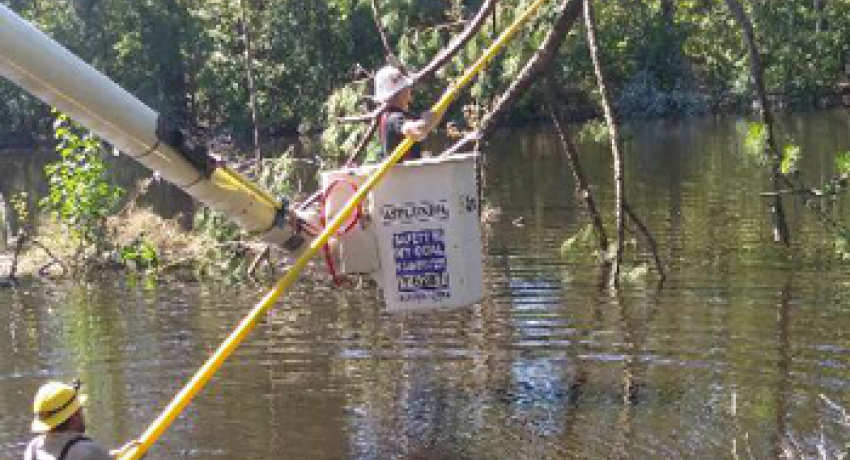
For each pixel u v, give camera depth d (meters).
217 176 5.71
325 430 9.00
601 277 14.14
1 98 46.09
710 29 45.97
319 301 13.61
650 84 45.28
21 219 19.77
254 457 8.48
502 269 14.92
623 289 13.38
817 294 12.66
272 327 12.34
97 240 17.02
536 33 15.77
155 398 9.96
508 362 10.64
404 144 6.33
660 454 8.23
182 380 10.49
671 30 46.38
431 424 9.02
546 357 10.73
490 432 8.82
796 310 11.99
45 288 15.42
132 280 15.73
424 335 11.72
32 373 10.88
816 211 14.41
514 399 9.59
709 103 45.25
